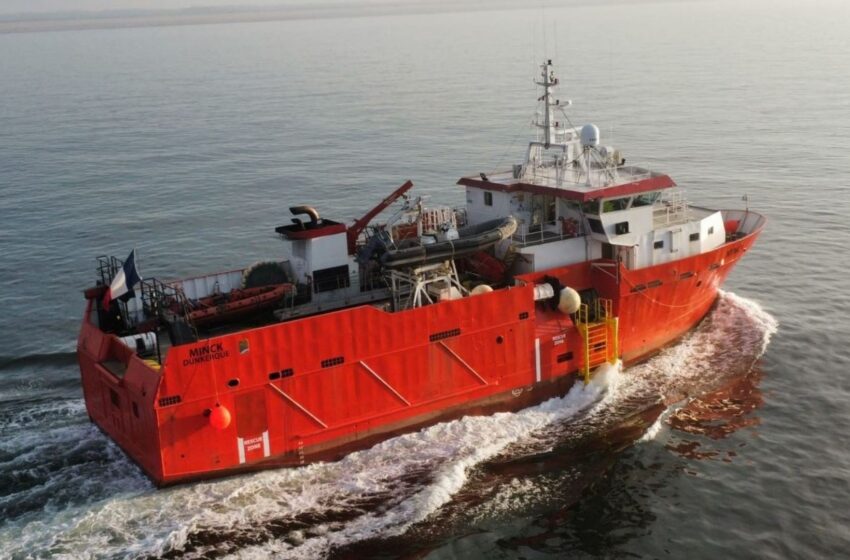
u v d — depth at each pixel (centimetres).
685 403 2750
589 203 2873
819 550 2020
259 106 11038
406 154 7112
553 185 2928
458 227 3225
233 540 2069
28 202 5919
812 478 2311
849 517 2136
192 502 2212
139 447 2306
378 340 2425
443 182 6006
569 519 2158
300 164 6888
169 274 4319
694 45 19500
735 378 2914
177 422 2191
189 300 2619
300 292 2686
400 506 2211
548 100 3000
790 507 2188
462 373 2602
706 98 9925
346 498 2252
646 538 2083
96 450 2484
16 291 4094
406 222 2969
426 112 9681
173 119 10062
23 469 2372
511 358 2684
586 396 2809
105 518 2139
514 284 2878
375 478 2345
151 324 2494
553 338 2759
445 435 2555
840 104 9125
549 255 2864
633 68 14025
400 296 2705
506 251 2802
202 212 5494
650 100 9844
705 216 3253
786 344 3173
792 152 6694
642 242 2975
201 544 2053
